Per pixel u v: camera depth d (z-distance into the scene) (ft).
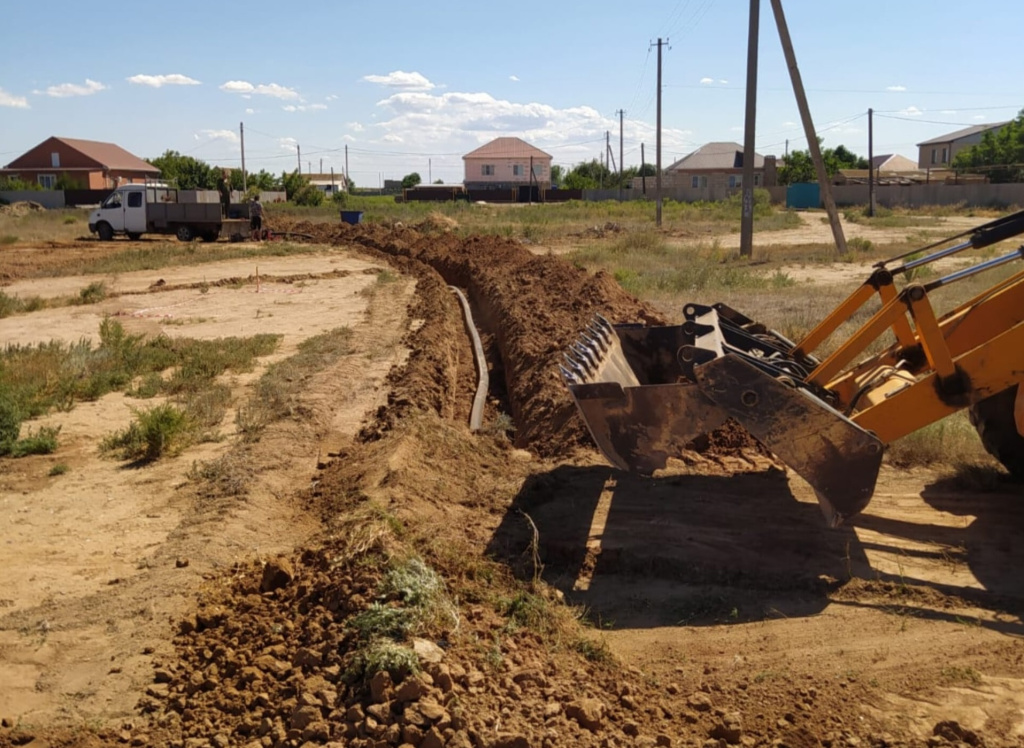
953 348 23.39
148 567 20.30
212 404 33.86
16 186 259.19
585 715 13.70
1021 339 19.84
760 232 141.59
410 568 17.04
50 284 77.30
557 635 16.53
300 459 27.86
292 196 253.44
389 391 35.65
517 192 318.45
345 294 67.51
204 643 16.85
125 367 40.50
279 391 35.32
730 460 26.63
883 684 15.53
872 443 19.44
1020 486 24.49
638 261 86.48
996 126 345.31
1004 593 18.81
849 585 19.22
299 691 14.34
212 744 13.84
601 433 21.38
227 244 115.96
